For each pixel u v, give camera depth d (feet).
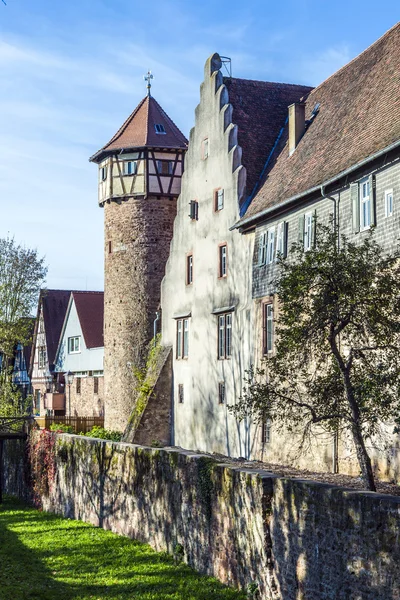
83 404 171.32
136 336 134.00
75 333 176.65
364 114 82.28
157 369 120.67
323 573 44.73
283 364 56.24
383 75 84.89
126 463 77.56
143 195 134.92
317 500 45.60
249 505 53.21
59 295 202.90
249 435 95.30
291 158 96.68
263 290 93.04
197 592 54.65
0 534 82.43
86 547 72.18
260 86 114.01
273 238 91.61
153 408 119.24
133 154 136.15
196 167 114.62
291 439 84.79
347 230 75.72
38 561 67.62
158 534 69.56
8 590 57.72
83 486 88.94
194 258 113.91
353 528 42.19
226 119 106.22
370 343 57.93
